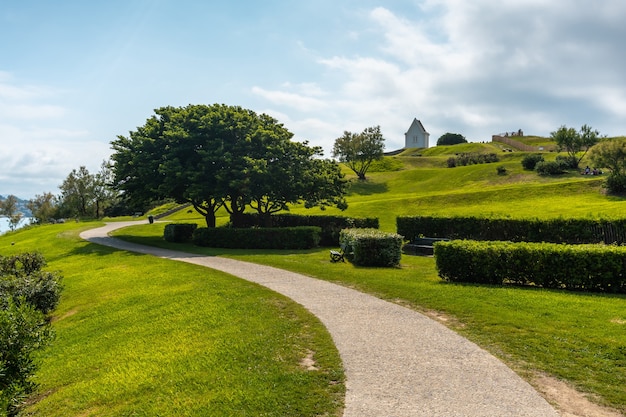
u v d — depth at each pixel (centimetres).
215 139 2861
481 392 579
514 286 1232
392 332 836
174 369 752
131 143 3225
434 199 4328
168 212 6016
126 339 987
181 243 2952
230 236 2570
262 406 580
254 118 3278
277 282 1369
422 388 595
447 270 1327
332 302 1086
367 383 617
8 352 667
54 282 1469
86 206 7956
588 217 2088
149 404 640
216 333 905
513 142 10006
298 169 2950
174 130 2950
